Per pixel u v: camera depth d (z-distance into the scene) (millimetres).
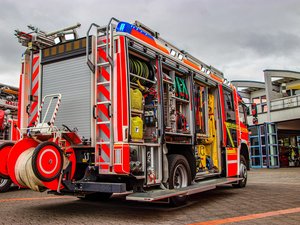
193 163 7672
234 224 5281
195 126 7824
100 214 6035
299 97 24391
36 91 6754
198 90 8680
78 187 5641
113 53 5730
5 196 8695
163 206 6953
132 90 5938
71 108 6188
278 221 5508
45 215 5926
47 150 5102
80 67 6188
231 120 9812
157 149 6305
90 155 5840
